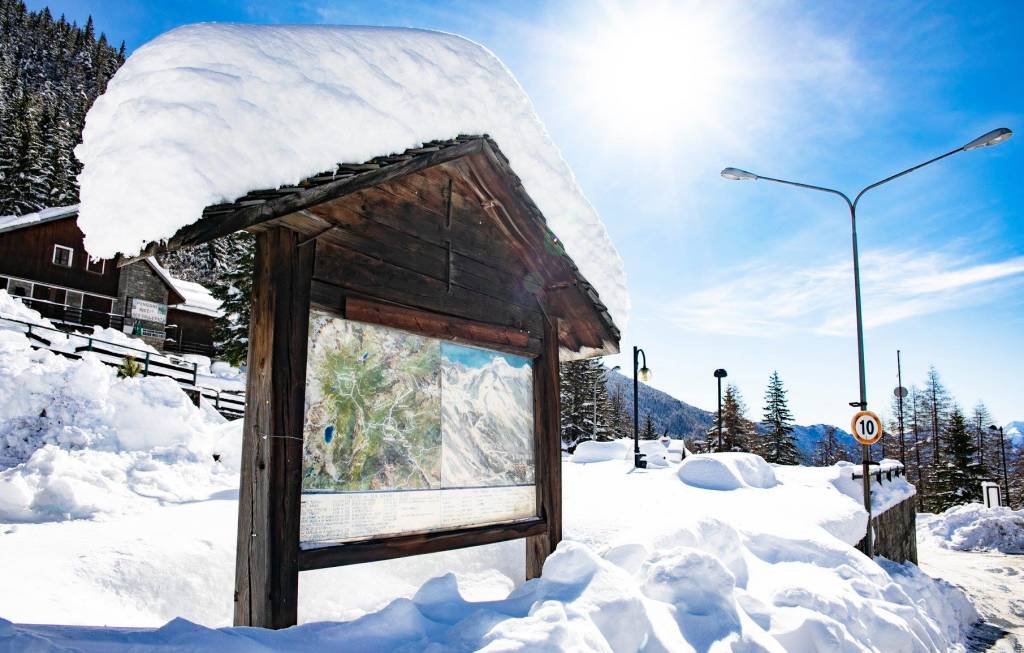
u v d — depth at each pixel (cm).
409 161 405
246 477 329
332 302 378
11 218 3297
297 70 352
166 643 253
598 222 603
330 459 370
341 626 310
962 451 4588
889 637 557
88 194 308
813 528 853
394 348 424
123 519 670
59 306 3206
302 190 333
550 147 552
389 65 410
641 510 856
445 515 438
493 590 579
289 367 344
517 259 538
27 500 694
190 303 4175
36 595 387
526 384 539
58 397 1089
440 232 465
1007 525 2053
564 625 301
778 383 6009
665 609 398
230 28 354
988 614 1147
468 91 458
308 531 351
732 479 1318
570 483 1180
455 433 460
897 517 1516
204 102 313
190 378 2253
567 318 601
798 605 537
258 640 273
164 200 294
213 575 494
